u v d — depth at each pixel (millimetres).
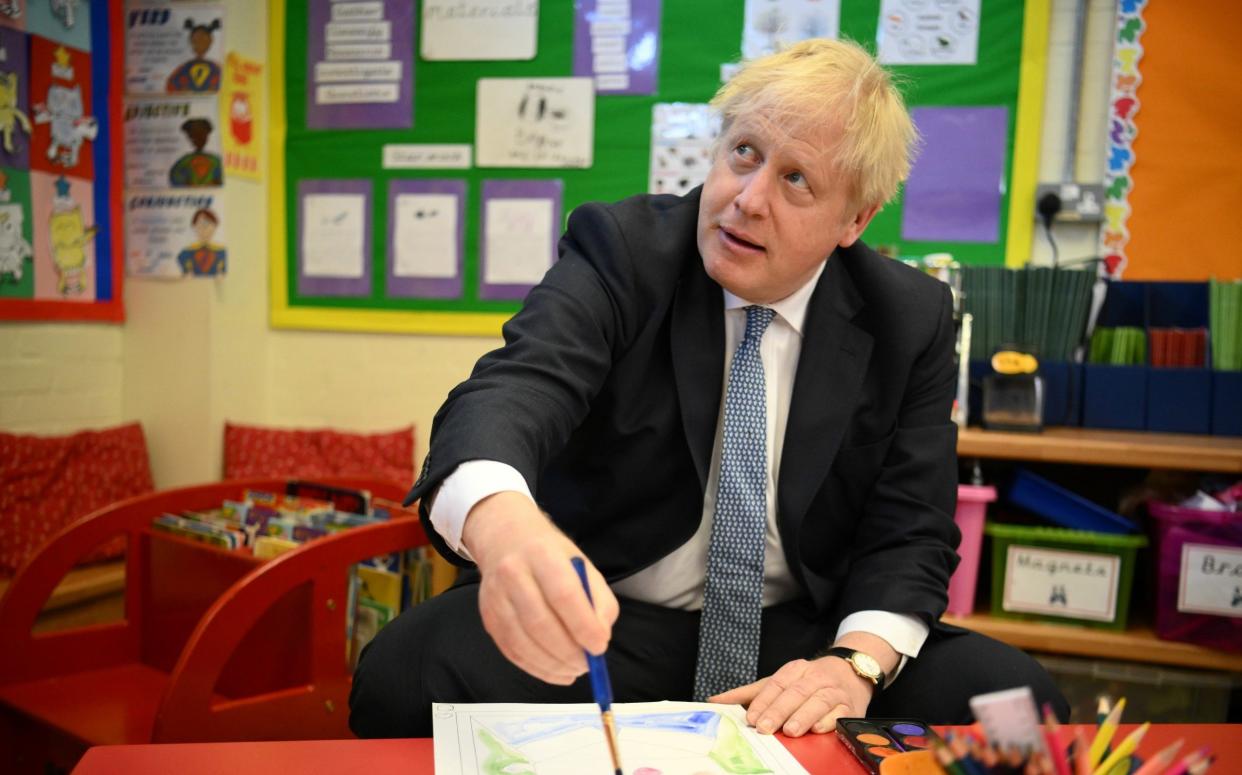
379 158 2471
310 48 2480
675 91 2303
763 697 844
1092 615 1677
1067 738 762
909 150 1137
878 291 1189
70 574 2014
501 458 786
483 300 2447
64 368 2260
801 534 1212
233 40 2371
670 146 2316
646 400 1140
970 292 1992
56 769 1565
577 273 1099
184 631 1607
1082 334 1977
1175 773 528
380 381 2523
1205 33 2023
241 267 2449
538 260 2410
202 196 2361
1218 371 1853
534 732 744
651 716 791
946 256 1949
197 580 1590
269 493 1875
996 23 2127
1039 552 1698
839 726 784
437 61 2418
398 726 1030
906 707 1063
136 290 2420
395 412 2521
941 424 1237
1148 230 2080
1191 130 2045
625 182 2352
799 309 1170
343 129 2480
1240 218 2031
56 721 1405
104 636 1642
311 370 2559
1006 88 2133
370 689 1038
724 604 1114
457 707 788
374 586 1662
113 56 2340
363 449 2400
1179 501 1777
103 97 2322
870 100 1035
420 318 2482
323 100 2484
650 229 1148
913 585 1083
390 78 2445
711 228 1073
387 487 2021
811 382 1153
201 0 2330
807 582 1173
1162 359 1932
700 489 1117
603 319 1067
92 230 2312
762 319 1138
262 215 2527
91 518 1609
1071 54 2115
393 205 2475
